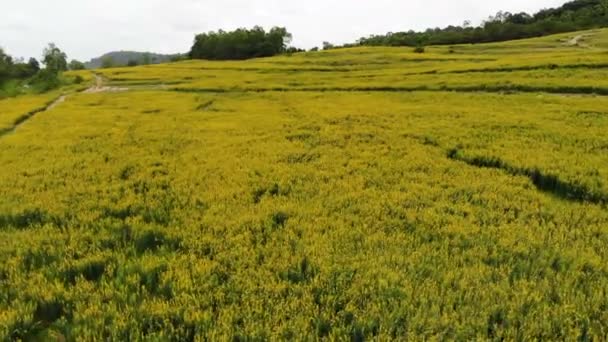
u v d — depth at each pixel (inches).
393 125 845.2
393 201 423.5
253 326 232.7
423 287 266.7
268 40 5418.3
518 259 303.6
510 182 490.0
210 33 5748.0
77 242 345.1
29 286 278.8
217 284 281.6
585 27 4680.1
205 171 552.7
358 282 274.1
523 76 1455.5
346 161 589.6
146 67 3331.7
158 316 246.1
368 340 224.1
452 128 787.4
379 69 2293.3
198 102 1401.3
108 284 281.1
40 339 238.8
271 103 1317.7
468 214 392.5
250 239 349.4
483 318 237.9
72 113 1187.3
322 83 1801.2
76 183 510.0
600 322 237.6
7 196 456.4
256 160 601.3
